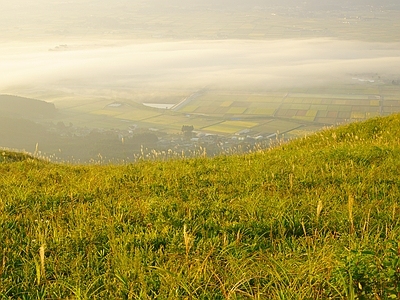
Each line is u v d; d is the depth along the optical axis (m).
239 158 13.44
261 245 6.43
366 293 4.68
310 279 5.08
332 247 5.95
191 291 5.16
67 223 7.35
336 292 4.91
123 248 6.21
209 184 9.78
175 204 8.04
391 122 16.73
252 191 8.97
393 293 4.43
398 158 11.02
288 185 9.27
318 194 8.45
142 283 5.30
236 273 5.51
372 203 7.68
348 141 15.09
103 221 7.31
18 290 5.32
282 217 7.23
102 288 5.39
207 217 7.51
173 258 5.94
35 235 6.80
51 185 10.02
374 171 9.75
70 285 5.33
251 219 7.17
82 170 12.66
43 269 5.52
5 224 7.21
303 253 6.00
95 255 6.11
